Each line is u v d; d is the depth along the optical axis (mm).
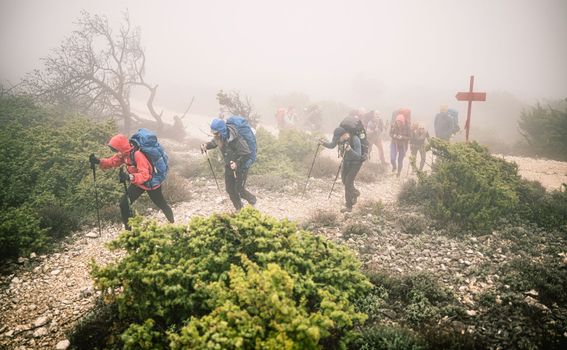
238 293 2727
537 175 9680
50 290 4227
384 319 3584
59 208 6020
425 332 3318
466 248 5098
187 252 3461
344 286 3379
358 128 6445
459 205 5930
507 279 4168
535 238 5285
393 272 4465
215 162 8961
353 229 5660
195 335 2422
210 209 6836
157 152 5133
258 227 3492
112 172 6973
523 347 3119
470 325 3477
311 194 7883
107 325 3414
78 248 5242
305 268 3389
